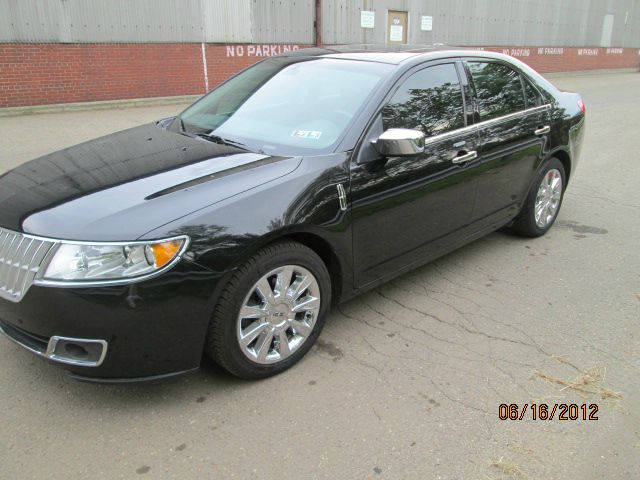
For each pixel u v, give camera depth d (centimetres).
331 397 284
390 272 359
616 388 300
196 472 234
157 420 263
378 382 297
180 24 1316
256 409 273
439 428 265
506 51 2275
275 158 307
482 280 424
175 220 249
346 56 392
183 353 258
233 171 288
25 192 279
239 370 282
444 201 377
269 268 278
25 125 1014
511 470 241
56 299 237
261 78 401
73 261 237
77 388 283
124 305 238
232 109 381
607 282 426
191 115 402
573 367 317
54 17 1137
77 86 1203
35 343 258
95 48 1205
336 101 346
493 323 361
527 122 450
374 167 322
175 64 1334
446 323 359
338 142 318
